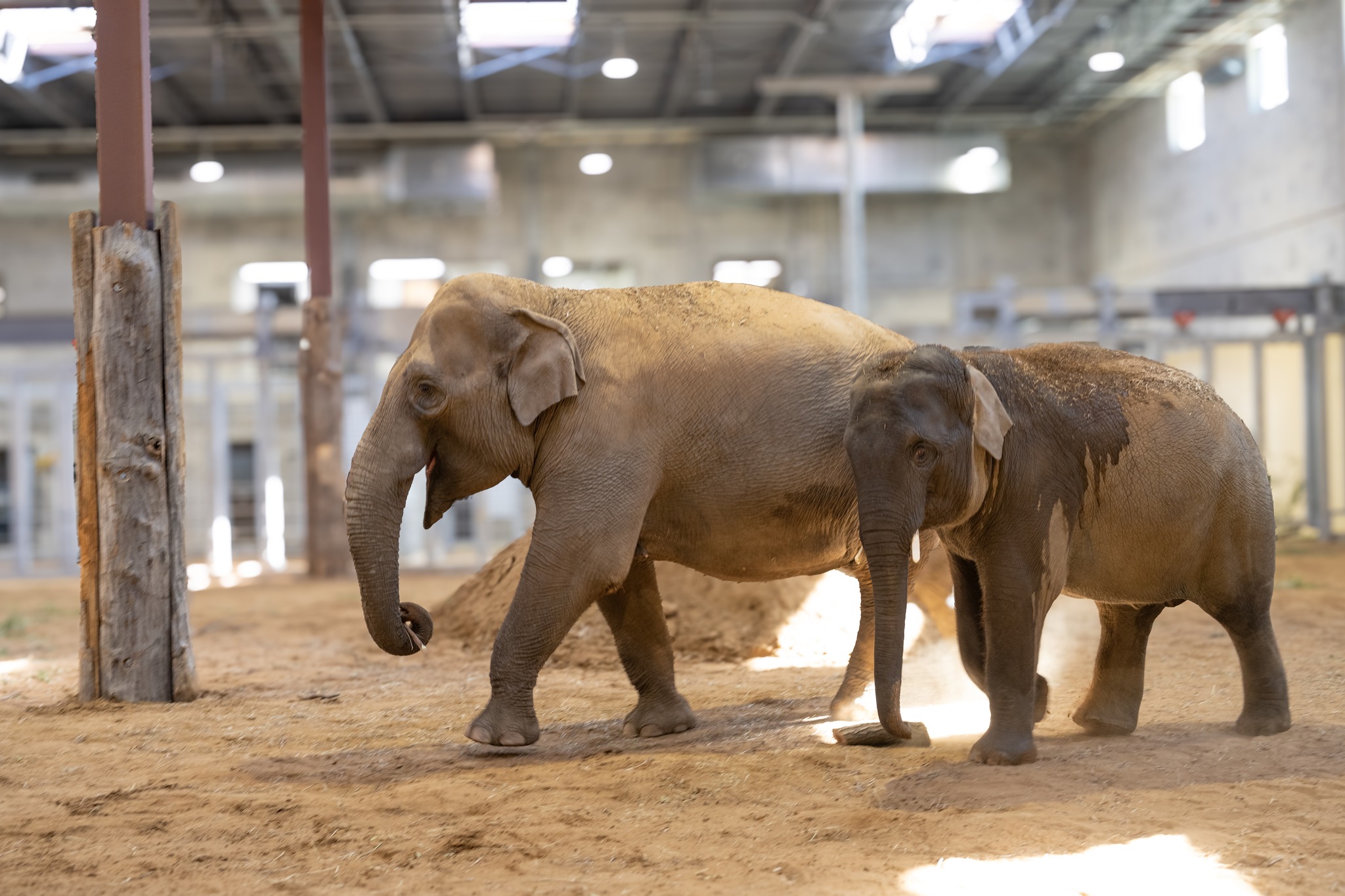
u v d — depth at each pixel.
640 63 28.22
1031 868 3.57
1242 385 25.14
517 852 3.91
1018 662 4.79
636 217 33.44
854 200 24.36
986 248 34.19
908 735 4.71
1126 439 4.94
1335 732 5.28
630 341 5.61
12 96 27.83
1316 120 23.41
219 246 32.44
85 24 23.00
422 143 32.06
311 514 18.84
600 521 5.38
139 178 7.58
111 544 7.40
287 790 4.84
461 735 6.07
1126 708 5.43
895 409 4.54
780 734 5.74
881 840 3.91
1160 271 29.94
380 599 5.54
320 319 18.36
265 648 10.45
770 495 5.55
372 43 25.66
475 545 25.44
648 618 6.00
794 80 23.41
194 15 24.00
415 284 32.06
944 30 25.75
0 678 8.69
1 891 3.63
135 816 4.45
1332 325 21.12
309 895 3.57
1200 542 5.08
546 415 5.55
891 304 33.97
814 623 8.71
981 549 4.85
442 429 5.66
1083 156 34.19
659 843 3.97
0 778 5.16
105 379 7.40
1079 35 26.78
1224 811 4.10
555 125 31.56
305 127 17.89
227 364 29.09
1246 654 5.34
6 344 20.14
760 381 5.54
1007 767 4.70
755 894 3.44
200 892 3.61
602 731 6.08
